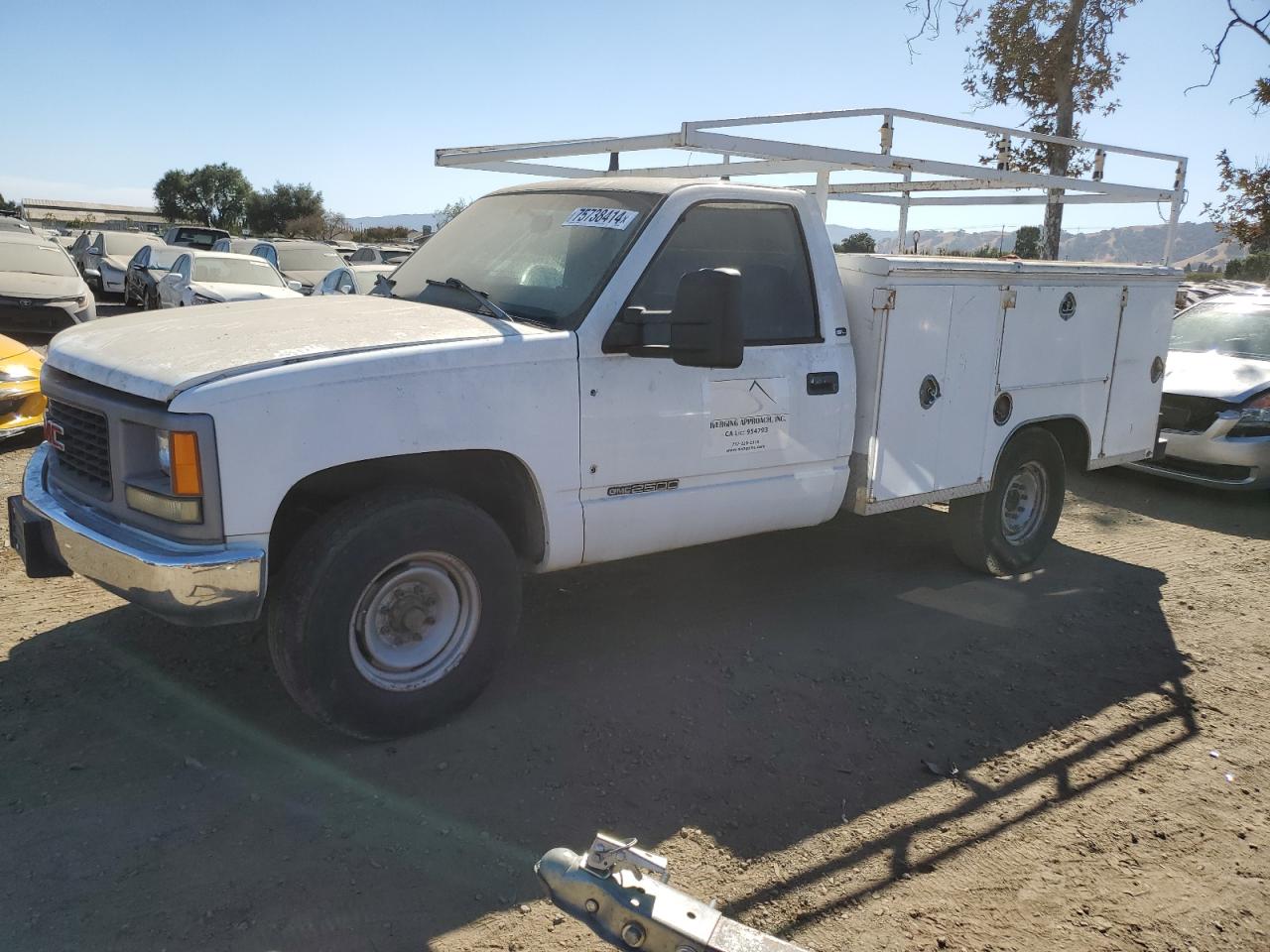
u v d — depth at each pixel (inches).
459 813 130.6
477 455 153.2
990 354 211.0
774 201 179.9
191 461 123.6
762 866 123.8
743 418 173.3
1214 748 161.6
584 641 188.1
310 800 131.3
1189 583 244.5
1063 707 172.7
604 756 147.1
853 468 195.3
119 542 129.5
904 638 198.1
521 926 110.5
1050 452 235.9
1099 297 235.8
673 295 166.1
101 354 141.6
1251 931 117.7
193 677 163.3
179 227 1028.5
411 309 162.6
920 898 119.6
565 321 155.3
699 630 196.1
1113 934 115.7
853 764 149.6
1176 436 327.0
